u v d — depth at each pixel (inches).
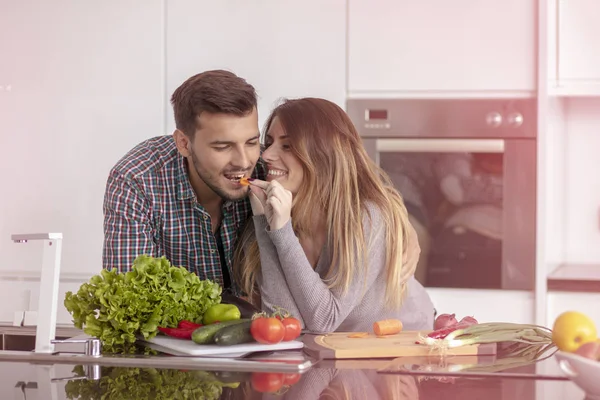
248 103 76.2
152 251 84.2
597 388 44.4
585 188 146.7
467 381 51.4
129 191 82.9
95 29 135.6
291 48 132.1
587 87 128.5
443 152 129.5
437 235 130.1
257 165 89.0
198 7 133.6
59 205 137.3
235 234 87.8
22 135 137.9
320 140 80.6
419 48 129.3
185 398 46.9
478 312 128.6
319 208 82.3
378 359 61.0
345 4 131.0
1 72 138.0
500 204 128.0
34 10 136.9
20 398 47.3
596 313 125.0
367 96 131.1
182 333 66.1
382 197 82.3
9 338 102.1
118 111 135.6
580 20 128.3
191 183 85.7
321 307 75.9
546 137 126.1
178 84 134.6
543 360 59.0
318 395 47.5
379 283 82.7
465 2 128.0
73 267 136.8
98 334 65.9
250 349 62.4
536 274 126.3
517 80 127.0
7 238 138.6
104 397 47.4
